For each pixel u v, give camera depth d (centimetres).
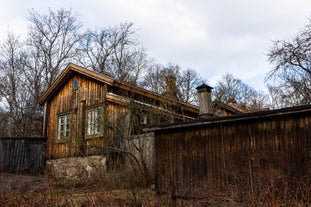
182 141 927
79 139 1398
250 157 792
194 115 1598
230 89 4012
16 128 2462
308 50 1112
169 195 670
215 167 848
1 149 1498
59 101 1633
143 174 1043
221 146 850
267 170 732
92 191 732
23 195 657
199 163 880
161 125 948
